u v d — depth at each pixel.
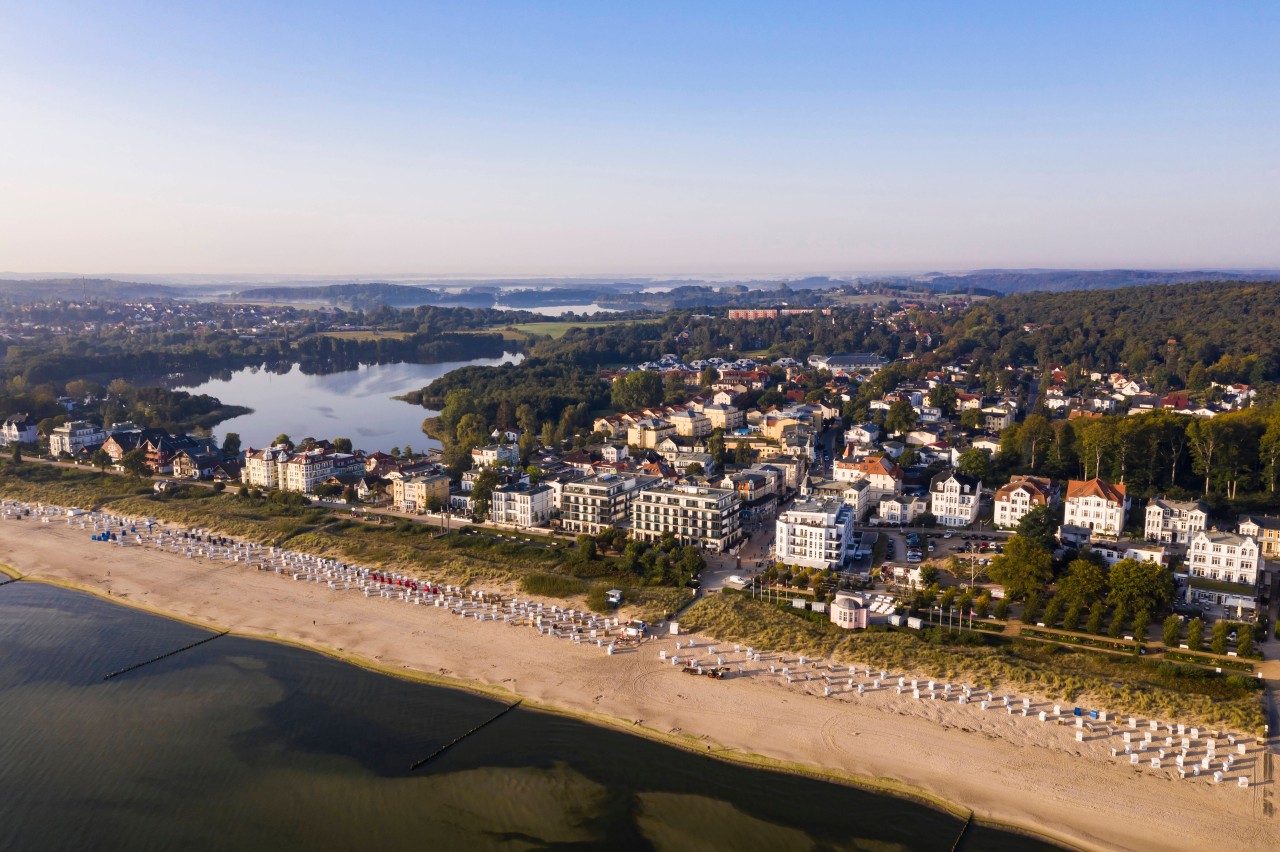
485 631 187.62
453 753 140.25
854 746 140.12
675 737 143.75
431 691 161.50
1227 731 139.38
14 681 165.75
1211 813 121.31
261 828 121.50
